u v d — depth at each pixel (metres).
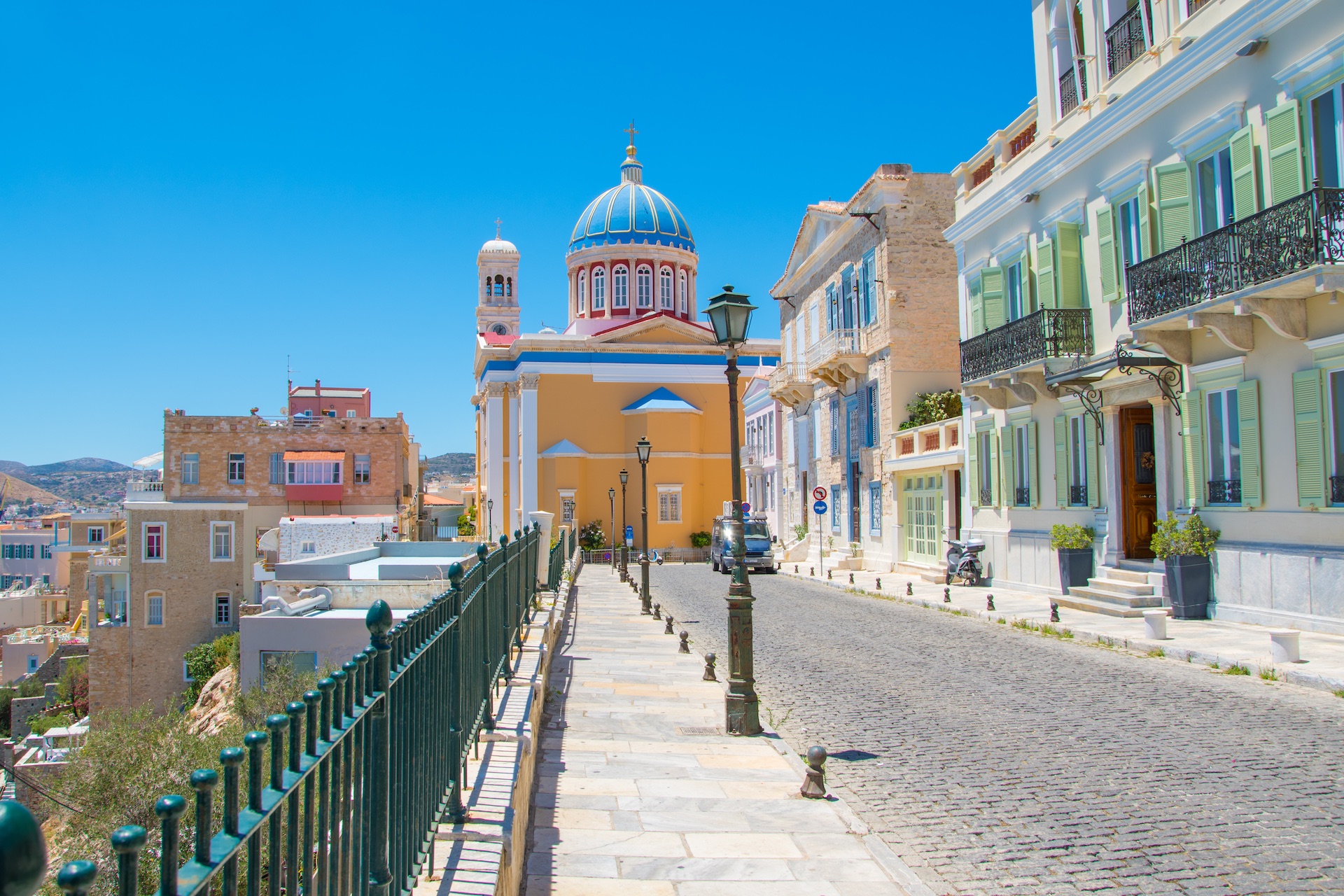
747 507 45.91
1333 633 13.50
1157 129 17.16
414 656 4.23
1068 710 10.44
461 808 5.36
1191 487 16.48
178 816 1.98
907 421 29.78
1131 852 6.24
